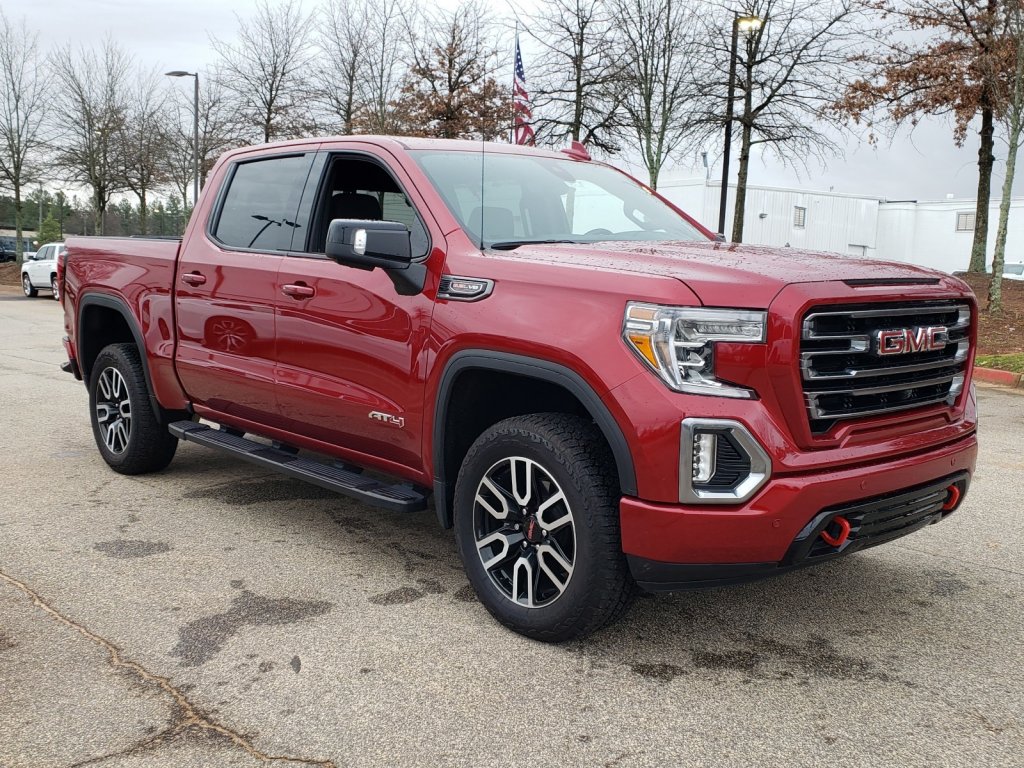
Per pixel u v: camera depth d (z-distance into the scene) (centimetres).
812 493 269
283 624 326
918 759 245
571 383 288
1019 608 354
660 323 271
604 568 291
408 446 353
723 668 298
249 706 267
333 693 276
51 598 346
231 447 441
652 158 1773
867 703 276
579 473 291
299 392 391
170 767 235
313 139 428
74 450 605
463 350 320
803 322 269
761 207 3841
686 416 267
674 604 353
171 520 450
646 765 240
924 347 300
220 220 460
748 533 268
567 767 239
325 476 385
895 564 405
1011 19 1491
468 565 334
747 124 1808
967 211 4194
